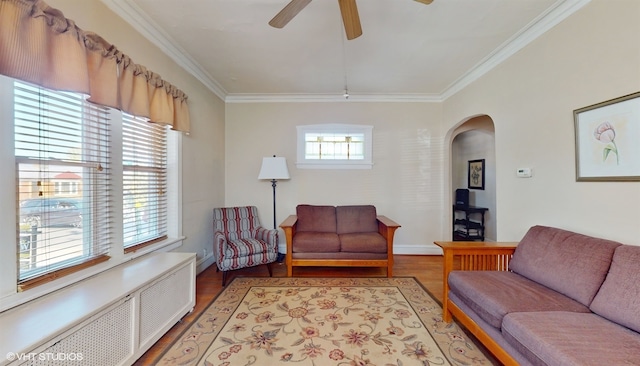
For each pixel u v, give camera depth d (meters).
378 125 4.11
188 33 2.39
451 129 3.86
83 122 1.74
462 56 2.81
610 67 1.70
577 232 1.93
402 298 2.60
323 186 4.12
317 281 3.03
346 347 1.83
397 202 4.11
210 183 3.58
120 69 1.88
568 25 1.99
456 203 5.24
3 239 1.29
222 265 2.87
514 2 1.97
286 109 4.11
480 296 1.67
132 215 2.25
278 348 1.82
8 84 1.31
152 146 2.51
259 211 4.12
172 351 1.78
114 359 1.46
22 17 1.24
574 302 1.54
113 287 1.60
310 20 2.18
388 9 2.04
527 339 1.27
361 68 3.12
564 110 2.03
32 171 1.45
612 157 1.69
